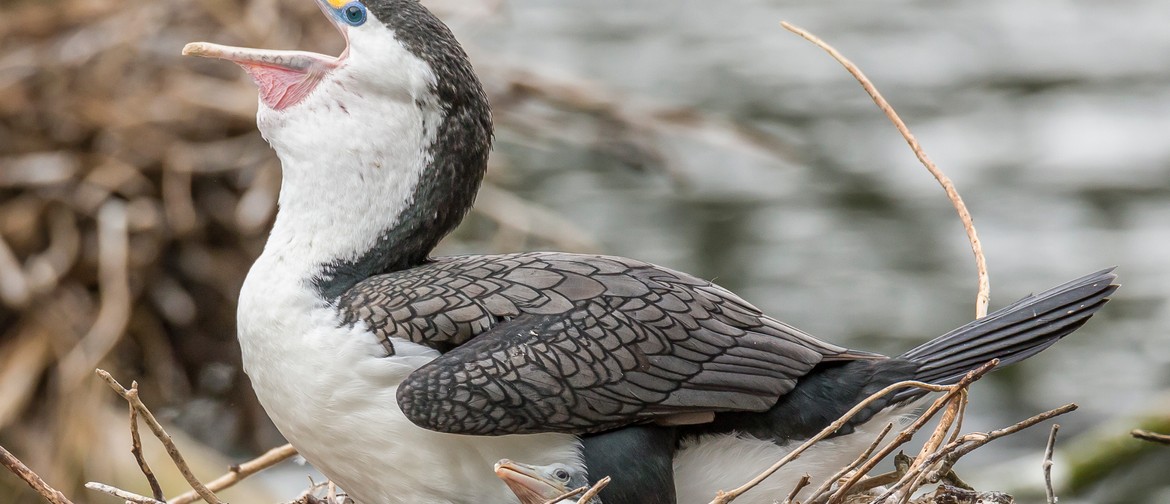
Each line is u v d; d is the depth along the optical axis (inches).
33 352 412.5
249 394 447.8
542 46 930.1
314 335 242.7
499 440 239.6
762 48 954.7
